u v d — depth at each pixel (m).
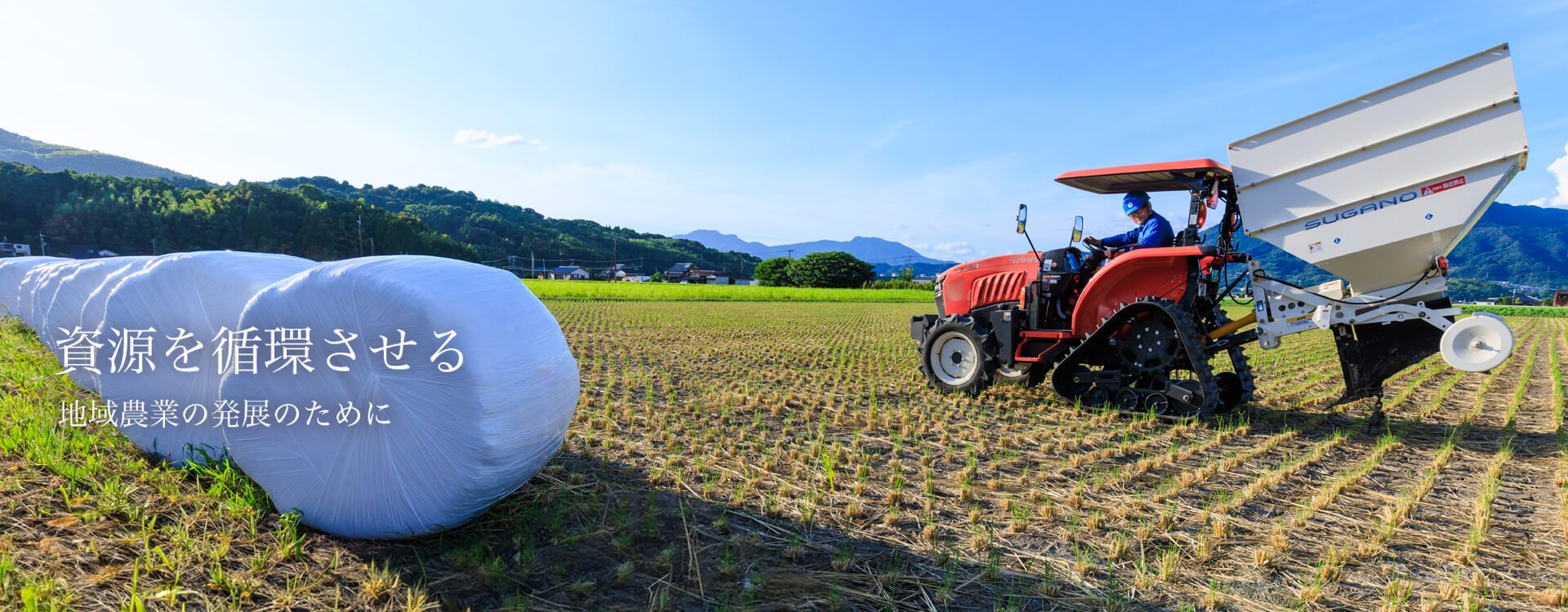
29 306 7.54
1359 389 5.30
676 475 3.82
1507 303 56.56
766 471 4.00
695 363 8.68
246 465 2.75
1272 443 4.85
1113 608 2.48
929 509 3.42
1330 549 2.98
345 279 2.52
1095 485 3.82
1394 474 4.23
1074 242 5.94
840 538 3.07
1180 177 5.69
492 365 2.52
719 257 188.12
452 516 2.67
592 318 16.89
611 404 5.60
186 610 2.21
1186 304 5.49
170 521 2.82
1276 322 5.43
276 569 2.51
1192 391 5.39
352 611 2.28
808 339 12.72
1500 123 4.35
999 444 4.79
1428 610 2.51
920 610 2.45
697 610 2.40
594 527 3.04
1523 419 5.89
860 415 5.72
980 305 6.71
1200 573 2.80
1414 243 4.71
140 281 3.22
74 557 2.45
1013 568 2.81
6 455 3.40
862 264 79.88
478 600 2.40
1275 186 5.06
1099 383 5.77
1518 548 3.12
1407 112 4.61
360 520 2.69
